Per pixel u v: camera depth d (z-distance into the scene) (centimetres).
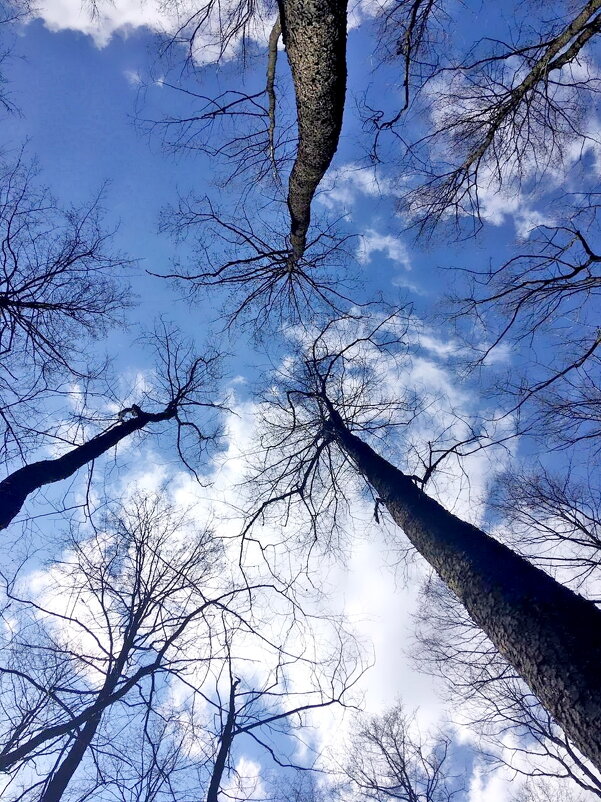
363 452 587
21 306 557
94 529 596
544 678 201
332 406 717
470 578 280
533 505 620
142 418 697
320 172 387
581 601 225
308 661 549
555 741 637
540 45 395
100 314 623
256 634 546
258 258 554
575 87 444
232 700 487
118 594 553
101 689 466
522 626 224
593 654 195
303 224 478
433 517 375
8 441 555
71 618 482
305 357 745
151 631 523
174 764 510
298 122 340
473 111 463
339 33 276
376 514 525
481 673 711
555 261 461
